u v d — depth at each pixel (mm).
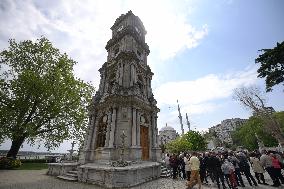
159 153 21250
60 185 12492
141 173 14328
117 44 25609
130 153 16641
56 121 24047
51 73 23812
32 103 22750
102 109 20953
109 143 17078
